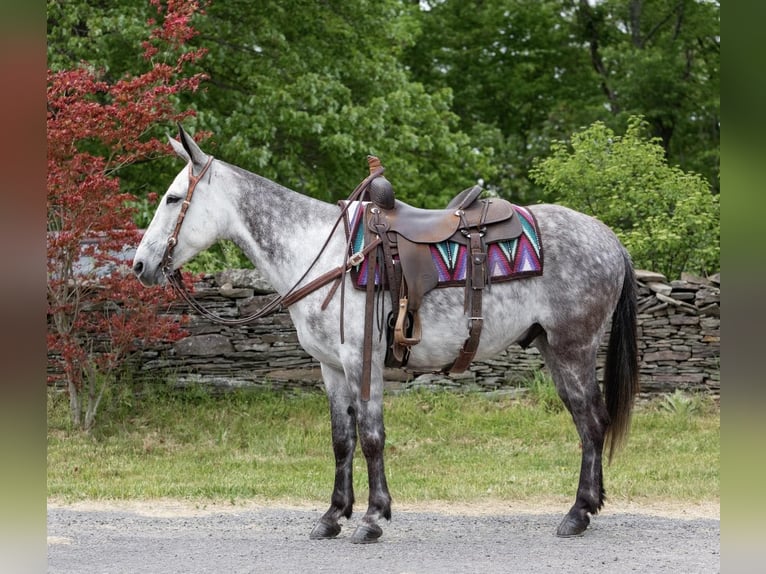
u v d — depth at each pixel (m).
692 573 4.37
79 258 8.98
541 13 21.59
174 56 12.04
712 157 20.25
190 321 9.59
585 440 5.21
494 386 9.66
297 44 14.16
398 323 4.98
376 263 5.07
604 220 11.52
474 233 5.13
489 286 5.10
